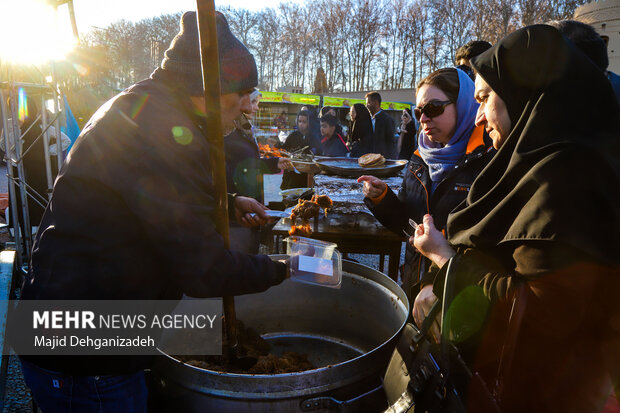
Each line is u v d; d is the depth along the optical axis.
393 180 3.32
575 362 0.94
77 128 5.85
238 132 2.87
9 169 3.72
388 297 1.85
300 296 2.21
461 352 1.12
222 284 1.17
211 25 1.09
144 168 1.07
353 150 6.99
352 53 59.44
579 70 0.96
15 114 3.72
